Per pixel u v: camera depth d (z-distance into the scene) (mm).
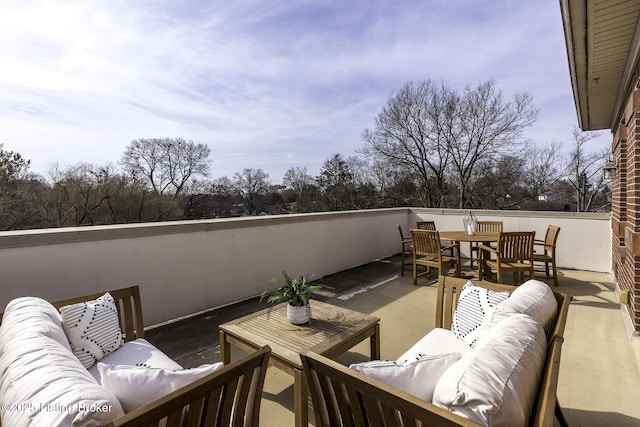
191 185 15680
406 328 3189
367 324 2229
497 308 1525
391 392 927
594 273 5250
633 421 1849
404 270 5395
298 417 1725
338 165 16047
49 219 11273
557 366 1057
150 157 14438
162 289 3262
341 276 5227
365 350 2723
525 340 1164
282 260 4508
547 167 12797
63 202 11516
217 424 1078
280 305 2617
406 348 2764
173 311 3355
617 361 2512
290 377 2340
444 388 975
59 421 751
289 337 2023
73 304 1894
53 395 841
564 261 5652
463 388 917
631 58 2879
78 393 842
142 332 2189
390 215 6832
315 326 2195
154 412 857
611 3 2154
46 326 1372
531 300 1543
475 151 13484
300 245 4777
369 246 6238
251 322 2277
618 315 3451
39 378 930
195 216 15602
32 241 2486
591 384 2217
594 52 2881
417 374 1133
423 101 13969
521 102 12539
